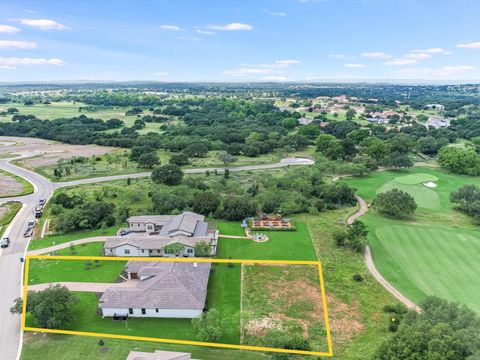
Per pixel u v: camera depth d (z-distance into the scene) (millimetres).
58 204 119000
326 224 107500
